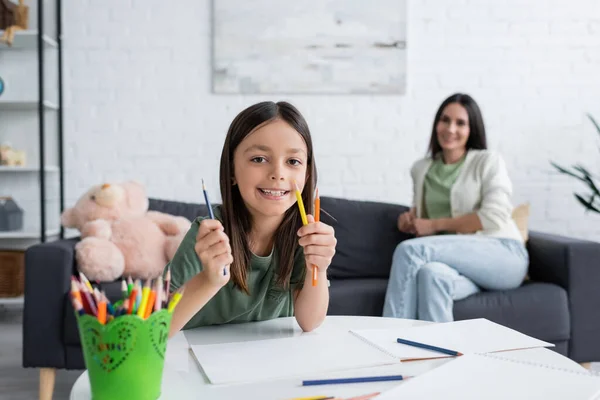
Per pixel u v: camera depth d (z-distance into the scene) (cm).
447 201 250
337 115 322
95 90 316
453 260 215
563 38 326
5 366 240
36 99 320
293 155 103
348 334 105
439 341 96
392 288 212
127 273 222
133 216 241
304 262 119
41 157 285
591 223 328
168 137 319
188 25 316
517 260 223
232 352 92
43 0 315
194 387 77
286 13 316
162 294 77
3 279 287
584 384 73
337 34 318
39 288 199
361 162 324
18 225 305
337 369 84
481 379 75
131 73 316
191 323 122
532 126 327
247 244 115
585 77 328
